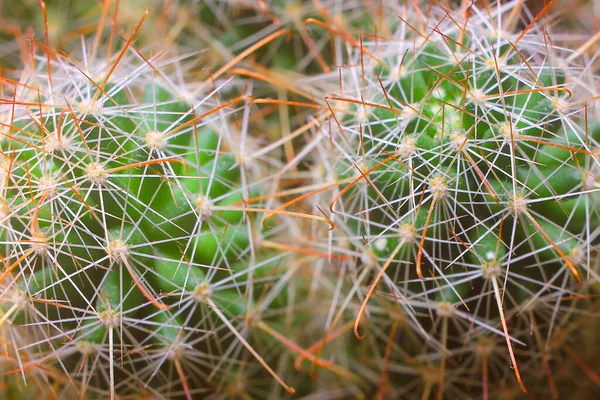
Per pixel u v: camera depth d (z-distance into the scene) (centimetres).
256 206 12
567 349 12
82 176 11
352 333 13
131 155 11
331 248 12
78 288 11
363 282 12
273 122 14
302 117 14
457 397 13
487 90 11
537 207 11
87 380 11
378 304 12
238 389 12
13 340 11
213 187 11
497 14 12
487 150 11
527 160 11
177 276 11
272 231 12
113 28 12
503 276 11
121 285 11
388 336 12
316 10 13
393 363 12
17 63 14
